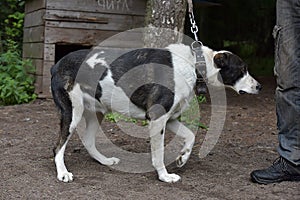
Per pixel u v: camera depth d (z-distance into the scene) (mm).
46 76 8633
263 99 9031
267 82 11570
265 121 7000
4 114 7203
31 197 3787
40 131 6074
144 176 4336
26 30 9617
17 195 3826
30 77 9016
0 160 4734
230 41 13539
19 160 4734
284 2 3988
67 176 4145
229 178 4309
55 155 4277
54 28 8586
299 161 4137
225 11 12508
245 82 4297
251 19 12672
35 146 5324
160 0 6719
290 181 4195
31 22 9281
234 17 12586
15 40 11328
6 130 6125
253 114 7496
